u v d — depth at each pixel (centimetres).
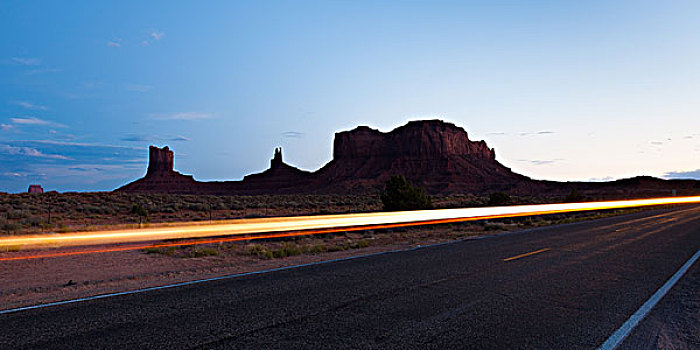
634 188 15738
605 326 555
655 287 799
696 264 1078
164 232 1814
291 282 841
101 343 475
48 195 4775
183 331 520
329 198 7588
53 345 467
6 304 667
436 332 523
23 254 1327
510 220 3394
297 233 2164
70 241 1653
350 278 884
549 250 1373
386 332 522
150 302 672
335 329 532
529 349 469
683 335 525
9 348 456
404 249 1452
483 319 580
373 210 4638
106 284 851
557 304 666
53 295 737
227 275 937
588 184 16238
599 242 1614
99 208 3591
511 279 872
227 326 542
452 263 1098
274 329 530
